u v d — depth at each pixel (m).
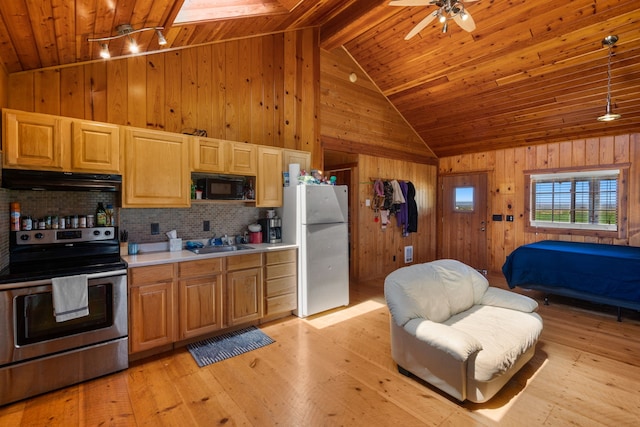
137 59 3.00
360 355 2.69
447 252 6.48
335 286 3.83
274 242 3.77
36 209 2.55
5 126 2.16
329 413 1.95
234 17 2.92
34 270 2.20
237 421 1.88
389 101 5.53
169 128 3.19
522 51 3.85
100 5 1.87
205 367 2.49
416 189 6.19
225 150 3.25
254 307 3.23
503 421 1.86
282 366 2.50
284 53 4.13
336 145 4.71
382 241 5.54
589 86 3.93
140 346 2.53
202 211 3.44
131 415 1.93
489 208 5.87
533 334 2.30
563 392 2.14
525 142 5.31
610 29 3.26
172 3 2.05
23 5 1.68
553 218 5.14
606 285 3.40
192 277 2.80
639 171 4.36
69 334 2.21
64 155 2.37
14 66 2.37
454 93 4.87
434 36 4.11
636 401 2.04
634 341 2.92
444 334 2.00
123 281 2.42
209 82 3.47
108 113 2.84
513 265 4.15
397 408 1.99
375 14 3.73
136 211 3.02
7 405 2.00
